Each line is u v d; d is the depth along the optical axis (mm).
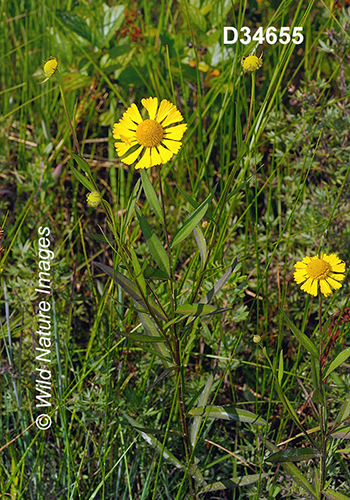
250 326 646
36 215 688
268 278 649
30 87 840
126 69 813
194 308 427
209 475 571
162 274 418
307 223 627
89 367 583
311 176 684
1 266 580
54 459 562
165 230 408
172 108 380
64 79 805
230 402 601
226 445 573
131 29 823
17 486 531
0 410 585
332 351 549
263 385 564
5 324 597
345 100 655
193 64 767
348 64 734
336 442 504
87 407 530
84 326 680
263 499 525
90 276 625
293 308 615
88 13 835
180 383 471
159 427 561
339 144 656
